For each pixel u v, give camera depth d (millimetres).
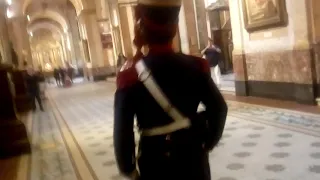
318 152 5281
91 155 7059
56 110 15070
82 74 43031
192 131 1911
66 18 42844
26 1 36188
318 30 8328
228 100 10906
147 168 1887
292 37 9000
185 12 16203
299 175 4555
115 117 1852
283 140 6105
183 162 1863
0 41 16109
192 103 1949
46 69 62094
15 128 7906
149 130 1901
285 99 9516
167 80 1876
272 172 4789
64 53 56875
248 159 5445
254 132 6895
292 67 9031
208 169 1998
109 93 19203
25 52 34062
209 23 16969
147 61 1871
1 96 7945
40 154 7742
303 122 7047
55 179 5859
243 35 11000
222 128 2023
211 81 2014
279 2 9125
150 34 1885
